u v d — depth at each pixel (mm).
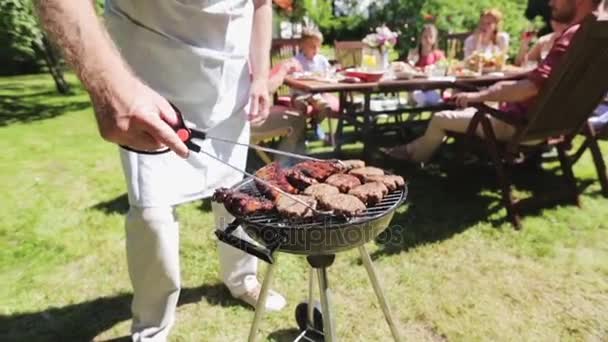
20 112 5863
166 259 1583
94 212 2887
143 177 1512
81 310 1989
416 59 4383
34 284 2156
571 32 2369
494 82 3486
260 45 1833
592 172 3492
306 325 1807
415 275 2201
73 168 3693
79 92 7473
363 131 3648
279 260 2389
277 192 1254
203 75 1561
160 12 1431
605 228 2629
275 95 4105
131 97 937
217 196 1287
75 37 939
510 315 1909
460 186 3281
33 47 6883
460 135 3043
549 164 3721
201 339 1813
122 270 2283
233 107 1712
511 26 8398
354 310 1959
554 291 2062
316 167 1424
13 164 3775
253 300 1998
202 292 2113
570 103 2553
